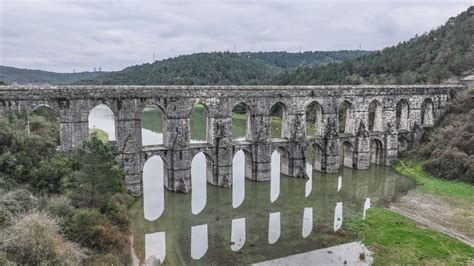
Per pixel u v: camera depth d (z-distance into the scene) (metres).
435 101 80.00
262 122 61.81
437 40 126.88
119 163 52.06
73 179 40.03
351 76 130.38
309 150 92.19
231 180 60.00
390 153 75.12
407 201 54.97
